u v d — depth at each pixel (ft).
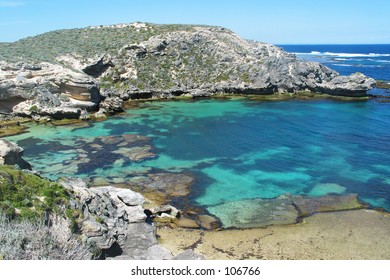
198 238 105.81
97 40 399.24
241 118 258.16
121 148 188.24
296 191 139.33
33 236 63.77
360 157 176.14
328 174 155.33
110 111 268.00
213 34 416.26
